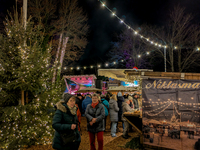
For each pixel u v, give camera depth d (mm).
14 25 5906
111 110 6449
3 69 5375
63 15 16250
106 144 5574
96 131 4242
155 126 4754
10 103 5723
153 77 4969
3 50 5656
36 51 5992
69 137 2941
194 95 4418
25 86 5473
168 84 4715
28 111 5570
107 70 13773
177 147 4453
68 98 3174
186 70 21938
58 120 2996
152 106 4836
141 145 5301
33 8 13672
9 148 4836
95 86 14398
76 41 17719
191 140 4332
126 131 6188
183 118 4473
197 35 19938
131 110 6387
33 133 5551
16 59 5625
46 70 6281
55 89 6926
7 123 5215
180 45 20531
